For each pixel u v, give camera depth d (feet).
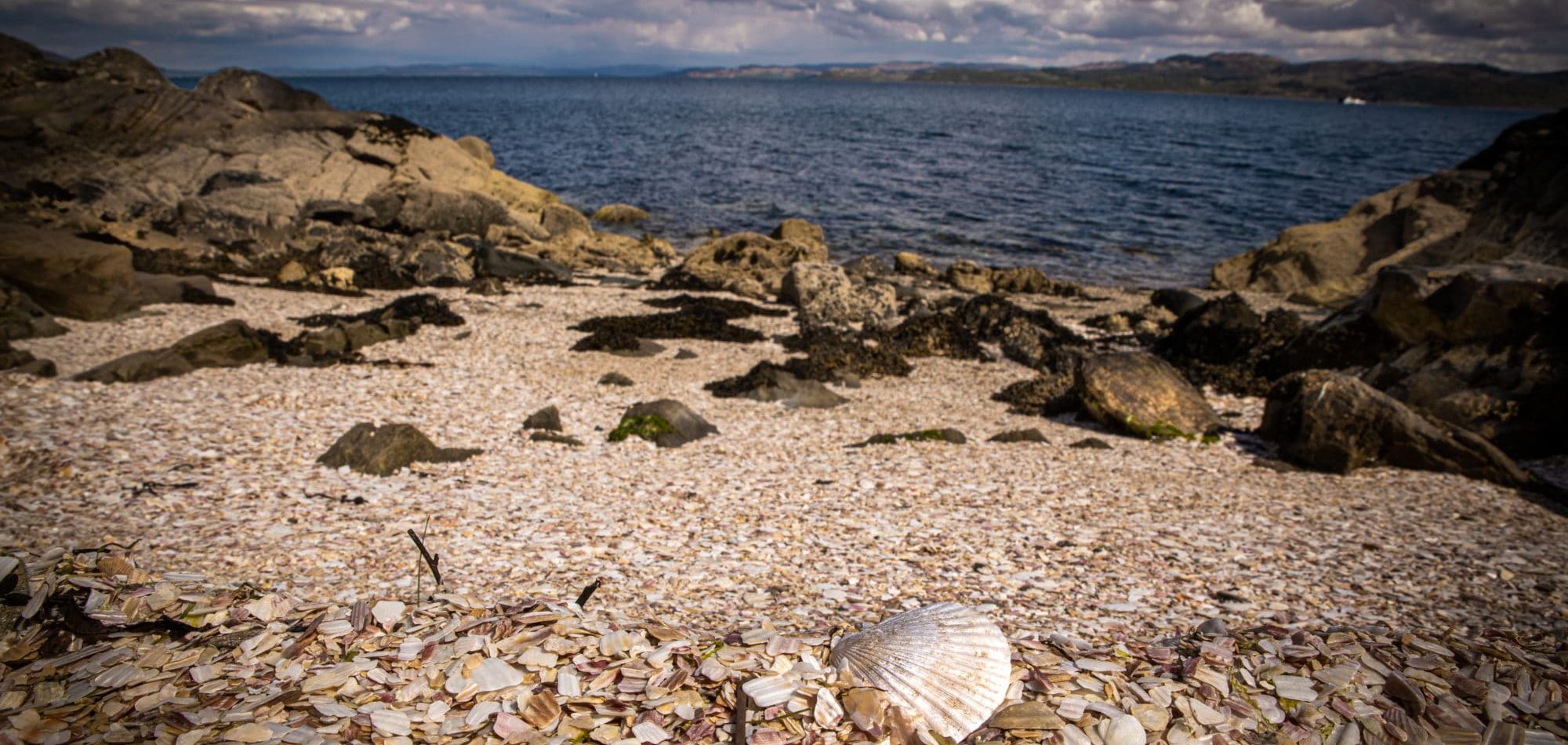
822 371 66.18
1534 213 97.96
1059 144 361.30
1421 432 44.19
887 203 186.50
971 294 109.29
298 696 13.43
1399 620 24.70
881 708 13.64
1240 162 302.45
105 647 14.67
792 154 285.02
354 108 563.89
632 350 69.51
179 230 105.50
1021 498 37.83
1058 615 24.49
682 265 111.65
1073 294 110.42
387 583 24.81
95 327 64.23
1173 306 93.50
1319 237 122.31
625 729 13.03
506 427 47.03
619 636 15.72
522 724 13.03
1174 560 30.17
